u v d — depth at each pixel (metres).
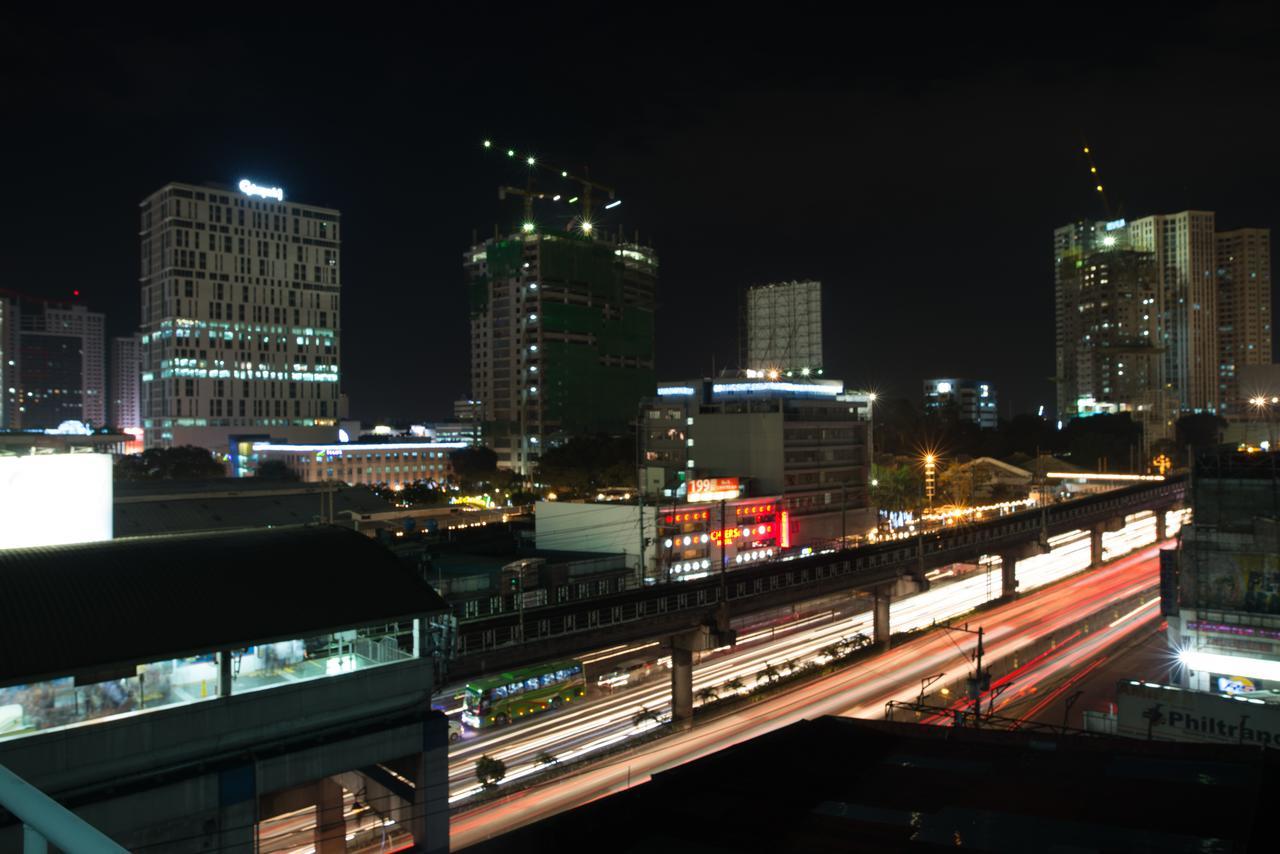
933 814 18.53
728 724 71.19
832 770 21.75
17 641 32.44
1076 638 92.81
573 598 97.12
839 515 145.00
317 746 37.56
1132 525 180.75
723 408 142.62
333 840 42.53
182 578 38.62
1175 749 22.83
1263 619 58.53
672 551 114.75
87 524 47.22
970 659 86.06
